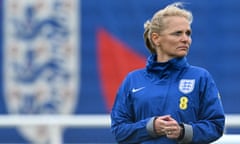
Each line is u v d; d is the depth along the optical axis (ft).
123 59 87.71
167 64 34.91
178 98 34.40
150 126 34.04
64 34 87.92
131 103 35.73
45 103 87.76
